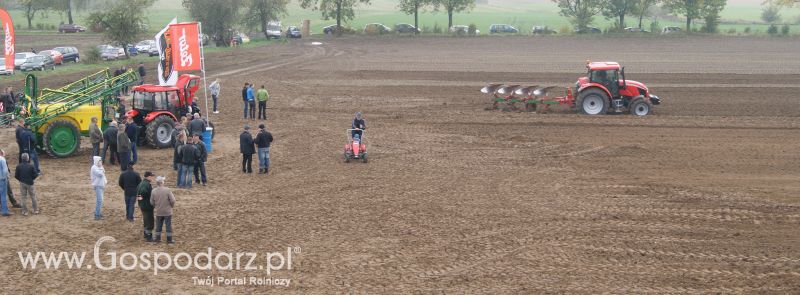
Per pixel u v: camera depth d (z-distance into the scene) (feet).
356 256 121.29
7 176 144.87
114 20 499.10
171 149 208.64
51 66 433.48
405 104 301.02
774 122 249.55
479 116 267.39
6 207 144.05
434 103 303.48
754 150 205.87
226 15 648.79
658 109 280.10
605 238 131.13
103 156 190.90
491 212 147.13
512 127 244.42
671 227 137.69
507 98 282.56
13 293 105.91
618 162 192.85
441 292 106.11
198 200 156.04
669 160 194.80
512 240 129.80
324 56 538.47
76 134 198.29
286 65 470.80
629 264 118.01
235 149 211.41
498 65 463.01
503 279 111.34
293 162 194.08
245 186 168.45
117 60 492.95
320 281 110.42
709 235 133.08
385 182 171.94
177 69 216.13
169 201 127.13
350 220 141.38
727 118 257.96
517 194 161.17
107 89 212.43
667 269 115.96
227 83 376.07
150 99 210.79
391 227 136.98
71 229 136.05
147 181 128.26
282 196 159.22
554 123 249.96
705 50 560.61
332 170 184.75
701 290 107.04
